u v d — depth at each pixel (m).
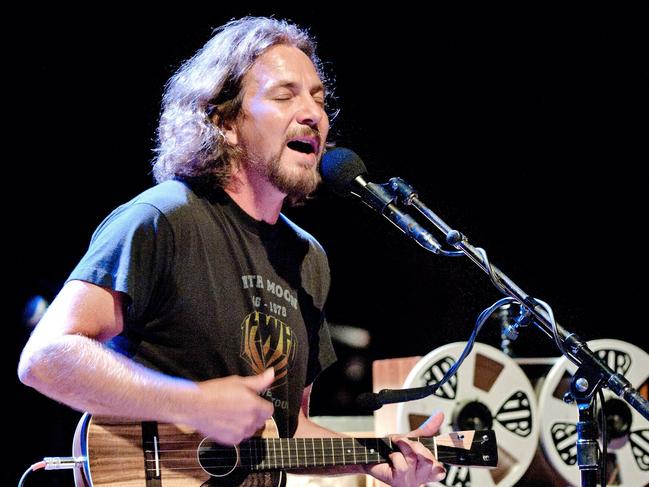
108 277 4.64
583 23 11.46
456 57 11.72
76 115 10.05
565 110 12.07
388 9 11.25
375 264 12.70
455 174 12.23
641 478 8.08
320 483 7.70
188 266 4.99
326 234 12.54
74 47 9.83
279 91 5.45
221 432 4.52
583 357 4.98
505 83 11.91
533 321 5.14
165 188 5.18
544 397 7.98
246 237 5.39
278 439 5.28
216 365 5.07
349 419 8.80
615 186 12.38
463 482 7.76
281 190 5.43
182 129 5.55
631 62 11.63
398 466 5.60
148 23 9.98
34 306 9.93
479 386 7.93
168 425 4.88
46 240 10.05
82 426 4.79
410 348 12.70
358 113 11.63
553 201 12.50
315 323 5.88
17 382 9.93
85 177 10.17
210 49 5.82
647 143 12.09
